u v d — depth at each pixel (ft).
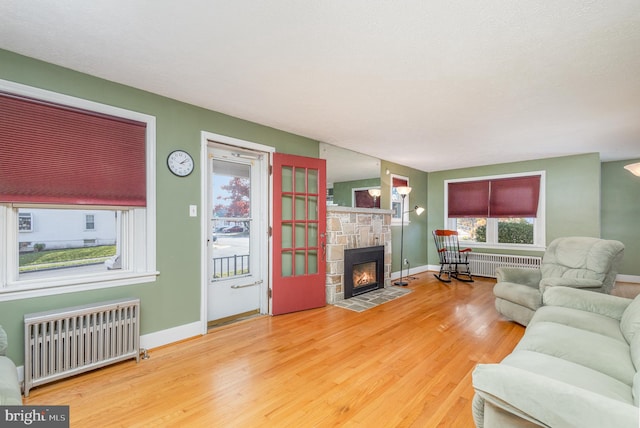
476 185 19.52
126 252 8.30
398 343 8.89
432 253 21.35
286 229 12.14
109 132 7.67
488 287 16.28
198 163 9.57
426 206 21.53
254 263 11.78
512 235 18.53
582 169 15.97
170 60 6.79
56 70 6.95
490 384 3.32
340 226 13.87
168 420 5.46
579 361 4.82
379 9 5.07
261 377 6.96
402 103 9.28
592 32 5.69
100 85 7.60
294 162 12.02
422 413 5.68
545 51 6.37
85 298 7.36
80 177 7.19
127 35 5.84
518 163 17.94
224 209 10.89
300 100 9.08
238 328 10.16
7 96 6.27
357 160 15.67
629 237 17.65
